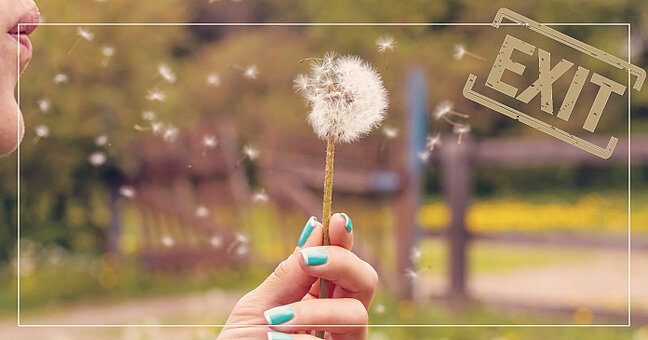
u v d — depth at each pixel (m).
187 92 10.30
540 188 15.04
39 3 5.95
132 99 7.19
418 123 6.27
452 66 11.55
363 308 1.02
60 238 7.82
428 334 5.09
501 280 7.83
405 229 6.11
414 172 6.17
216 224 7.38
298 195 6.68
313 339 1.01
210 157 7.44
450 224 6.55
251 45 11.41
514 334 5.16
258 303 1.08
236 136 8.11
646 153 5.76
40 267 7.66
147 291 7.02
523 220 12.52
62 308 6.29
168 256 7.58
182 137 7.58
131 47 7.10
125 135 7.10
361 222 6.82
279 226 7.07
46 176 6.80
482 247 10.61
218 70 10.95
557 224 12.09
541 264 8.91
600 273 8.15
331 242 1.04
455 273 6.48
